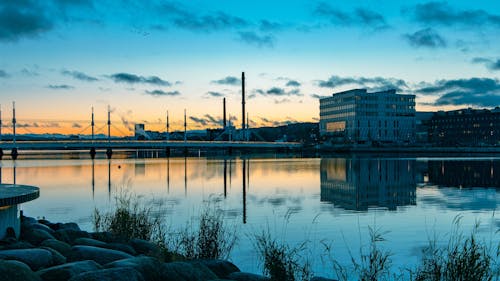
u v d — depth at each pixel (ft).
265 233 78.84
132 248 48.01
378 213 103.65
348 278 52.06
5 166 347.97
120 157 609.83
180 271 34.17
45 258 35.96
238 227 84.84
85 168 315.99
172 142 647.15
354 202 125.70
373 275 47.88
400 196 140.67
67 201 129.70
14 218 48.14
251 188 169.17
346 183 190.29
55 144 573.74
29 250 36.45
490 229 83.61
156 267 32.91
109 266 32.07
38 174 253.65
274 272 41.83
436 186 174.29
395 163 354.13
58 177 229.04
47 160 485.56
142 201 128.67
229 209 110.83
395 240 74.08
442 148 621.31
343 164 350.64
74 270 30.99
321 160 431.84
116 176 234.38
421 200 129.70
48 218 97.81
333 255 63.52
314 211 107.34
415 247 68.80
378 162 374.22
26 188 57.98
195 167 320.91
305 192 154.40
